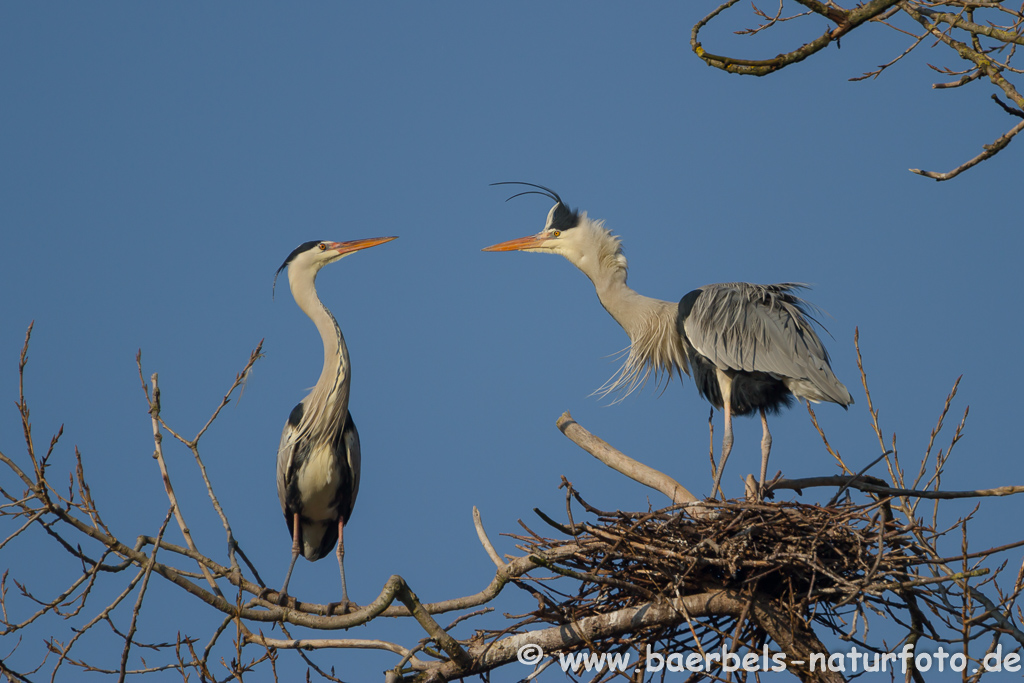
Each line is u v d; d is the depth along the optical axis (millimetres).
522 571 10969
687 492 12844
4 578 9695
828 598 10703
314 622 10484
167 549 10180
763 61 8820
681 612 10570
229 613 10172
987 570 9336
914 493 10875
